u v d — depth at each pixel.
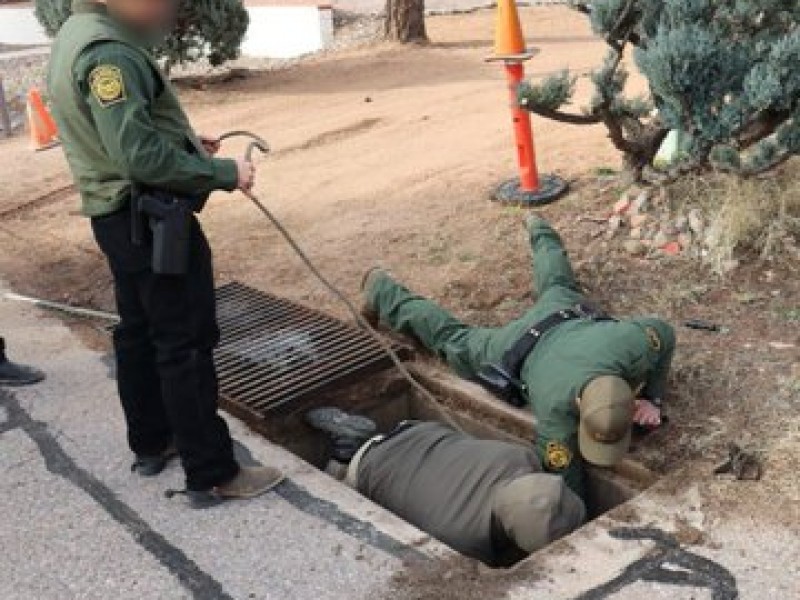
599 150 6.14
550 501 3.39
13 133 9.80
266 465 3.88
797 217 4.70
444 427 4.05
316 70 10.62
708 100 4.27
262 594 3.19
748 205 4.68
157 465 3.85
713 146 4.50
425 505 3.71
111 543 3.50
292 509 3.59
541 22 11.80
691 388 3.96
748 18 4.46
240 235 6.08
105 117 3.03
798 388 3.83
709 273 4.62
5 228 6.83
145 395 3.73
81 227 6.67
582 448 3.47
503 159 6.41
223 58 10.37
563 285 4.47
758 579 3.04
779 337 4.16
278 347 4.73
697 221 4.83
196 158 3.19
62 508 3.71
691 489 3.44
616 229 5.06
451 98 8.33
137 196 3.20
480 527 3.56
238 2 10.27
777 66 4.14
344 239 5.77
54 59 3.22
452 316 4.65
